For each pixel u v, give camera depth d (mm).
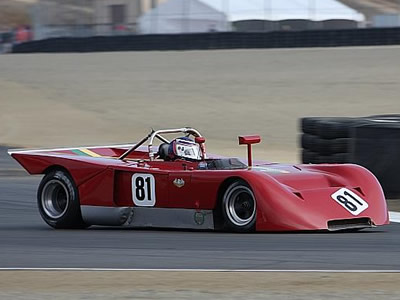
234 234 29797
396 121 43000
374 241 28359
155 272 23406
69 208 32812
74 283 22078
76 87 106875
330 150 44188
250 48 117312
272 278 22297
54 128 87812
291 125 83750
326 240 28375
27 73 116000
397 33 111750
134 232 31688
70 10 180375
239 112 90500
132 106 96375
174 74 108438
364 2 162875
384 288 20922
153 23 142000
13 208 40531
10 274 23562
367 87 95625
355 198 30094
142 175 31562
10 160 64875
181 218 30828
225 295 20172
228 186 29953
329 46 114062
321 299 19672
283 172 30953
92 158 33500
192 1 138500
